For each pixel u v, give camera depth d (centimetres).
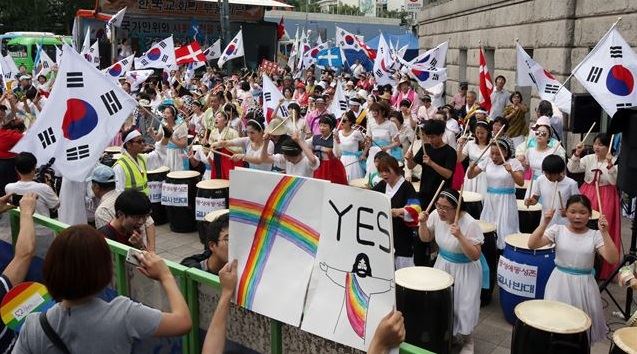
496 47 1691
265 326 291
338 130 974
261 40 3284
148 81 2153
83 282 239
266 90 1175
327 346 264
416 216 552
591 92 720
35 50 2955
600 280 700
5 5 4312
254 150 866
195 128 1347
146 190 707
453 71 2125
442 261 554
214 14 3164
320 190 252
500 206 738
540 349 429
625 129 518
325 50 2273
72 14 4612
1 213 442
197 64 2086
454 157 682
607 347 557
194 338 329
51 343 242
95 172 576
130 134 695
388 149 932
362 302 237
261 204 272
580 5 1238
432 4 2386
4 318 316
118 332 244
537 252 583
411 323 499
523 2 1484
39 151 534
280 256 267
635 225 604
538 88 993
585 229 517
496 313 652
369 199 233
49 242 421
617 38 714
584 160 742
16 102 1412
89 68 539
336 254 246
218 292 314
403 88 1553
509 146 738
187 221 955
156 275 284
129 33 2959
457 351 566
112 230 463
